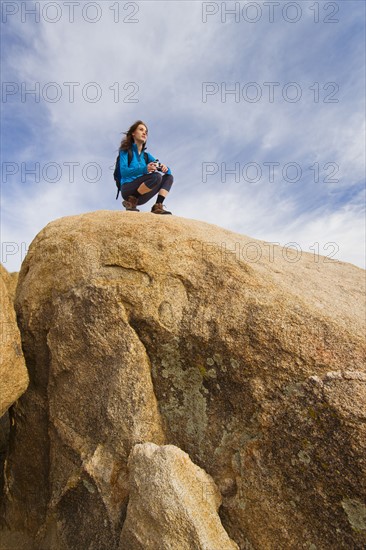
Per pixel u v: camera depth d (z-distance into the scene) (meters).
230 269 5.13
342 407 3.83
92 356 5.19
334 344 4.27
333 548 3.71
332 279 6.02
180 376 4.86
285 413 4.11
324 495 3.80
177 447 4.34
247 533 4.08
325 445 3.84
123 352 4.98
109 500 4.58
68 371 5.35
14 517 5.87
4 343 4.83
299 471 3.94
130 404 4.80
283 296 4.78
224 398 4.56
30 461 5.82
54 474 5.30
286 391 4.19
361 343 4.25
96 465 4.76
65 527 5.02
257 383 4.35
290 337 4.39
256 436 4.24
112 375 4.99
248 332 4.55
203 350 4.74
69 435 5.20
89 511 4.79
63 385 5.39
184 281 5.14
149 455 4.23
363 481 3.62
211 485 4.24
